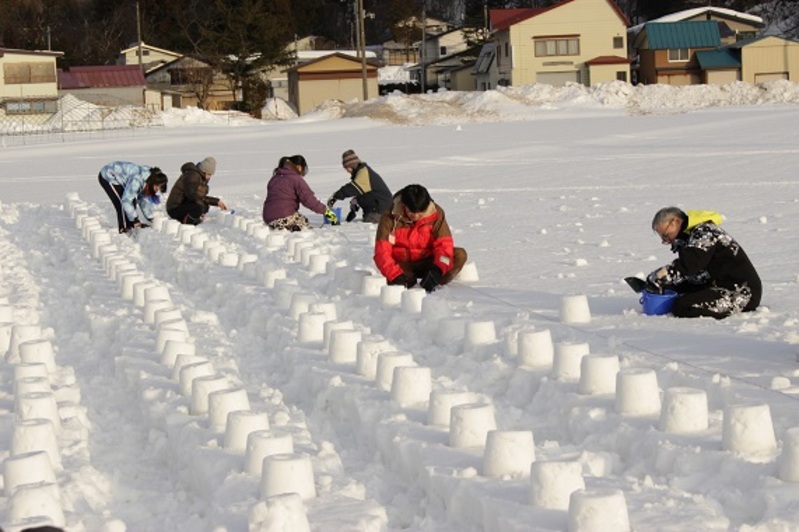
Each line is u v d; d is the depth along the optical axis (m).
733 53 83.81
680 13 89.88
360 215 21.20
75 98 73.00
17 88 74.56
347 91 89.00
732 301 9.97
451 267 12.39
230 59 89.25
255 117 84.94
